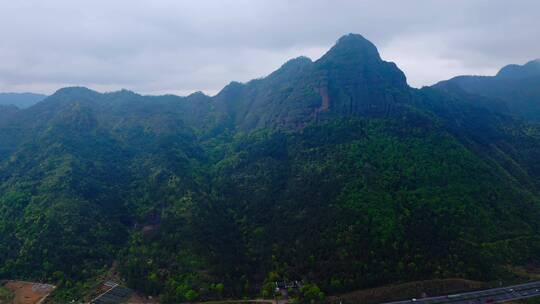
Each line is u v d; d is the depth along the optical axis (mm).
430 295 154500
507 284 161125
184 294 156500
